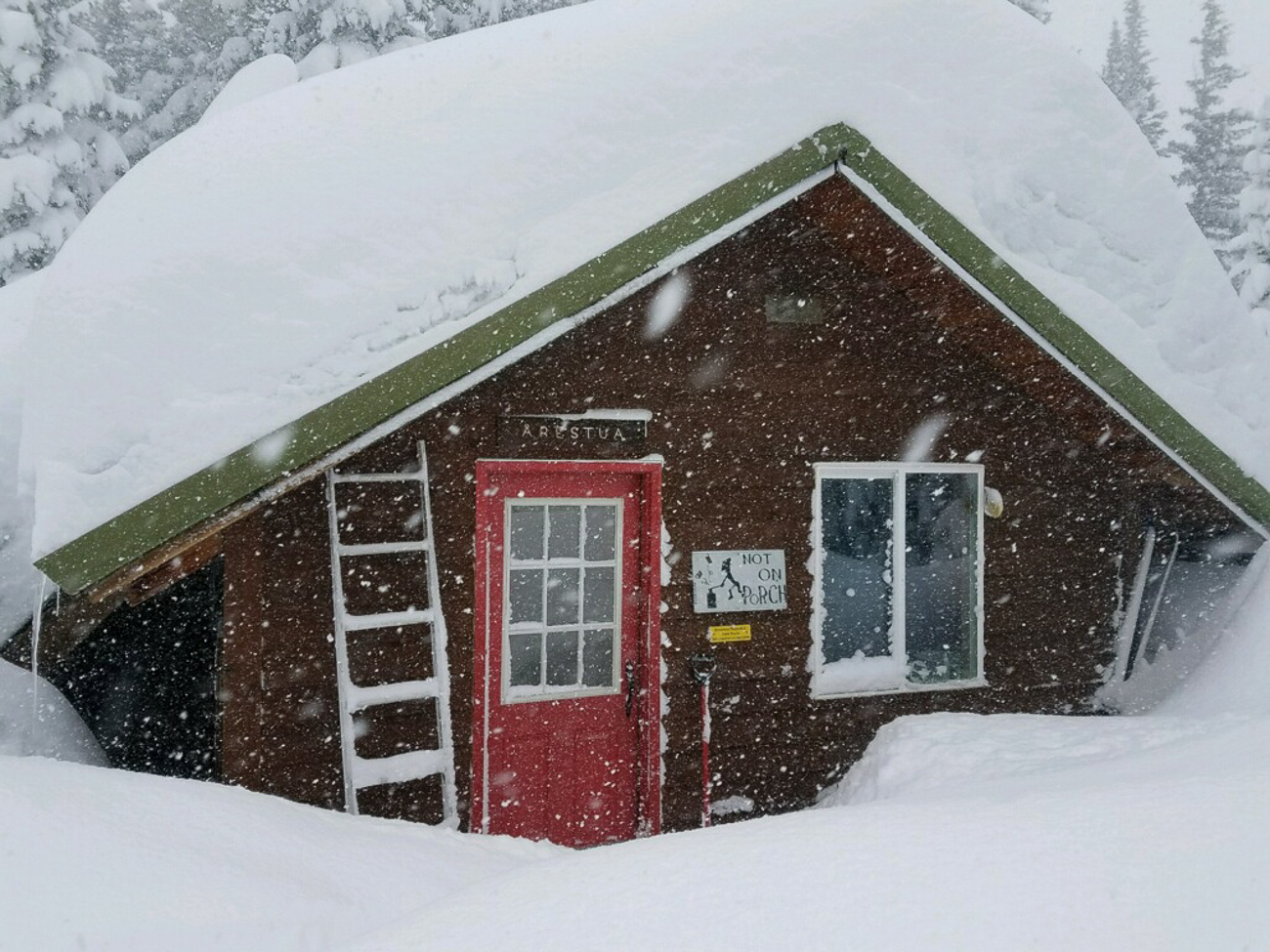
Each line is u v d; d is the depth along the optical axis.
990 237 5.07
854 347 5.71
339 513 4.62
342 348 4.14
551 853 3.58
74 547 3.60
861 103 5.00
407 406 4.17
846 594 5.82
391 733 4.61
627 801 5.29
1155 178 6.27
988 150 5.61
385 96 5.26
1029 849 1.90
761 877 1.96
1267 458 5.68
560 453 5.07
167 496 3.71
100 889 2.18
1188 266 6.05
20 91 14.41
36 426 3.89
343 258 4.39
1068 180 5.89
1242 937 1.51
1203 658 5.97
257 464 3.85
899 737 4.77
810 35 5.19
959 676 6.05
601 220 4.49
